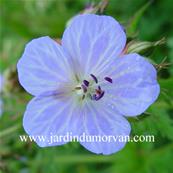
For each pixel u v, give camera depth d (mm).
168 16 201
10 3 215
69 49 105
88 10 127
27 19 212
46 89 105
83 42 104
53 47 103
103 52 106
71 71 107
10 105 153
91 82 109
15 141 162
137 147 172
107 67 107
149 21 200
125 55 105
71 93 108
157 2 202
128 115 104
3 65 193
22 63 101
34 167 170
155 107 126
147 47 111
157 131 122
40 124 104
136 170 176
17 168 174
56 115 105
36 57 102
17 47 200
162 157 175
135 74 103
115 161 179
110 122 105
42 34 207
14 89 156
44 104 105
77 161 177
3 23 212
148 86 102
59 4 211
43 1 213
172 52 171
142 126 118
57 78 106
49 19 209
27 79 102
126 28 129
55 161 174
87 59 107
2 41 208
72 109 107
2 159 166
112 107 106
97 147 103
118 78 106
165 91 127
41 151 149
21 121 148
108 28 103
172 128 123
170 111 154
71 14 208
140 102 103
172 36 197
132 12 198
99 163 198
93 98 106
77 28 103
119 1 198
